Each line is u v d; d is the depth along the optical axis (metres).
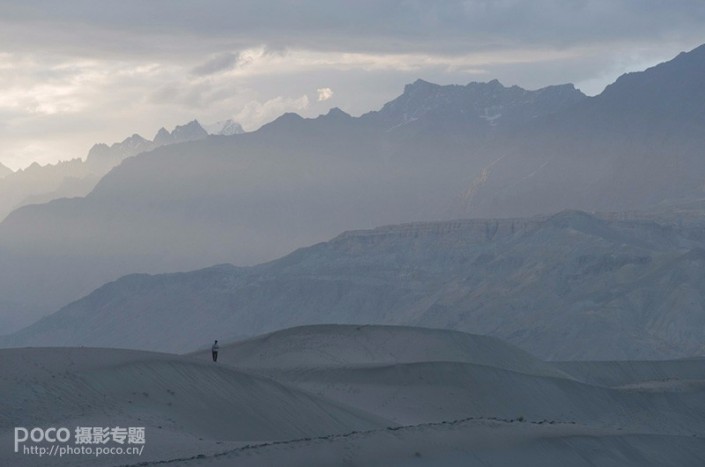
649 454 108.56
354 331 197.12
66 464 85.06
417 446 90.75
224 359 186.00
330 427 118.50
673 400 189.88
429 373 165.50
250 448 84.94
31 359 108.31
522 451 96.69
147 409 103.44
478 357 196.25
